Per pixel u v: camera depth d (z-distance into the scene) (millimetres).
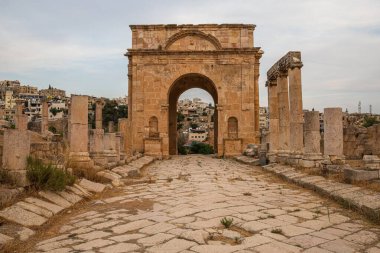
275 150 23906
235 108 35594
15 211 8406
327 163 15234
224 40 36188
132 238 7184
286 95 22219
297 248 6543
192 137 115812
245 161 27203
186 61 35812
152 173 20172
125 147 26391
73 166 14133
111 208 10242
